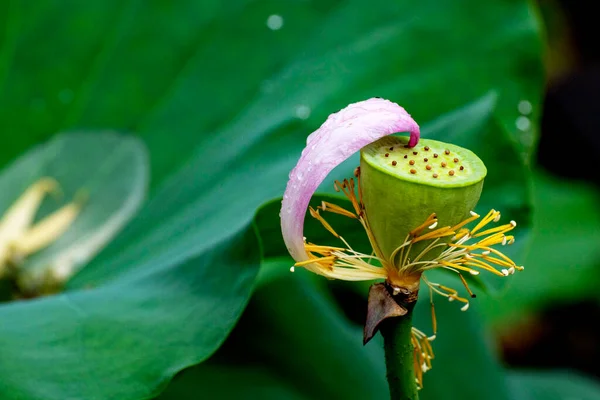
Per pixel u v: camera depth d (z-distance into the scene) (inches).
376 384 36.6
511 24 36.4
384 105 28.1
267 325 36.5
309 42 37.4
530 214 32.7
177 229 34.6
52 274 35.1
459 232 28.4
